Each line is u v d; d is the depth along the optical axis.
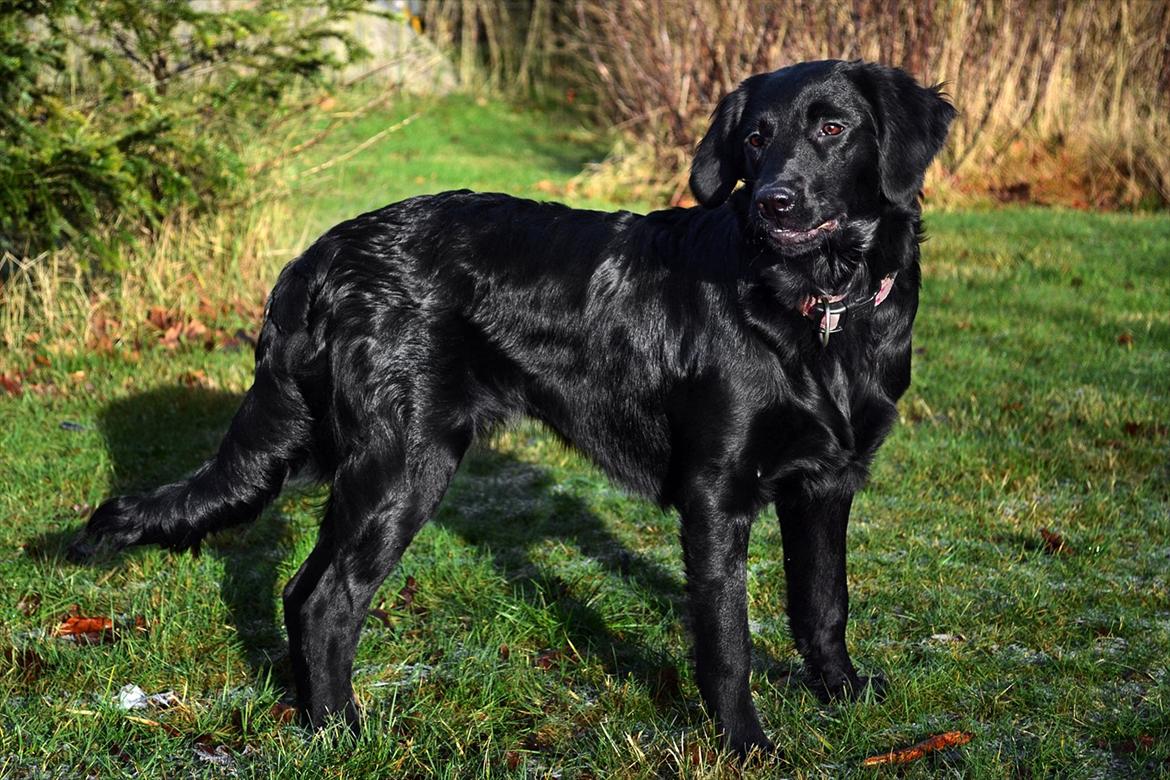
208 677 3.39
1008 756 2.99
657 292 3.21
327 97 7.54
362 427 3.24
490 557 4.23
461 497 4.88
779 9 11.39
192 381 6.02
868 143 3.12
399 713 3.24
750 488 3.07
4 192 5.55
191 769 2.96
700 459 3.08
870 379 3.15
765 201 2.90
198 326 6.80
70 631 3.62
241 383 6.07
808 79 3.13
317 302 3.32
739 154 3.26
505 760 2.98
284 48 7.17
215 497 3.28
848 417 3.11
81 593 3.84
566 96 17.98
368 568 3.21
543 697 3.34
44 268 6.61
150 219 6.70
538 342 3.33
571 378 3.33
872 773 2.90
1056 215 10.98
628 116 12.73
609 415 3.31
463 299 3.31
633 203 11.64
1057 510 4.68
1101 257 9.22
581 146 15.48
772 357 3.02
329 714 3.14
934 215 11.12
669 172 12.04
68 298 6.73
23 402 5.61
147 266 6.94
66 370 6.16
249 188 7.39
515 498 4.88
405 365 3.26
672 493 3.27
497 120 16.88
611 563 4.28
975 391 6.12
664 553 4.38
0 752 2.96
